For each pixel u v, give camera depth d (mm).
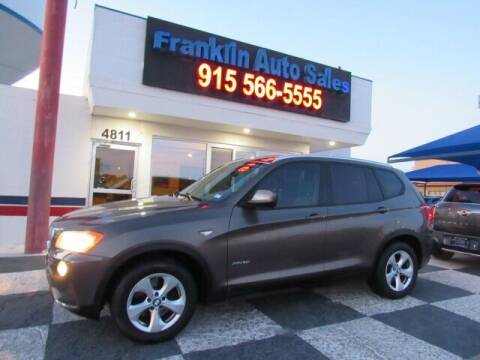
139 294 3350
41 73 6750
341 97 10602
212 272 3576
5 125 8070
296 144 11219
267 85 9305
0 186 8023
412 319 4121
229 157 10242
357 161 4844
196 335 3568
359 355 3275
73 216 3680
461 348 3465
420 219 5004
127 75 7938
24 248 7023
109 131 8828
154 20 8102
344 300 4684
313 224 4164
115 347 3291
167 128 9383
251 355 3225
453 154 8688
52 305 4234
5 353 3162
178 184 9602
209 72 8594
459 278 5988
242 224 3758
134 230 3309
